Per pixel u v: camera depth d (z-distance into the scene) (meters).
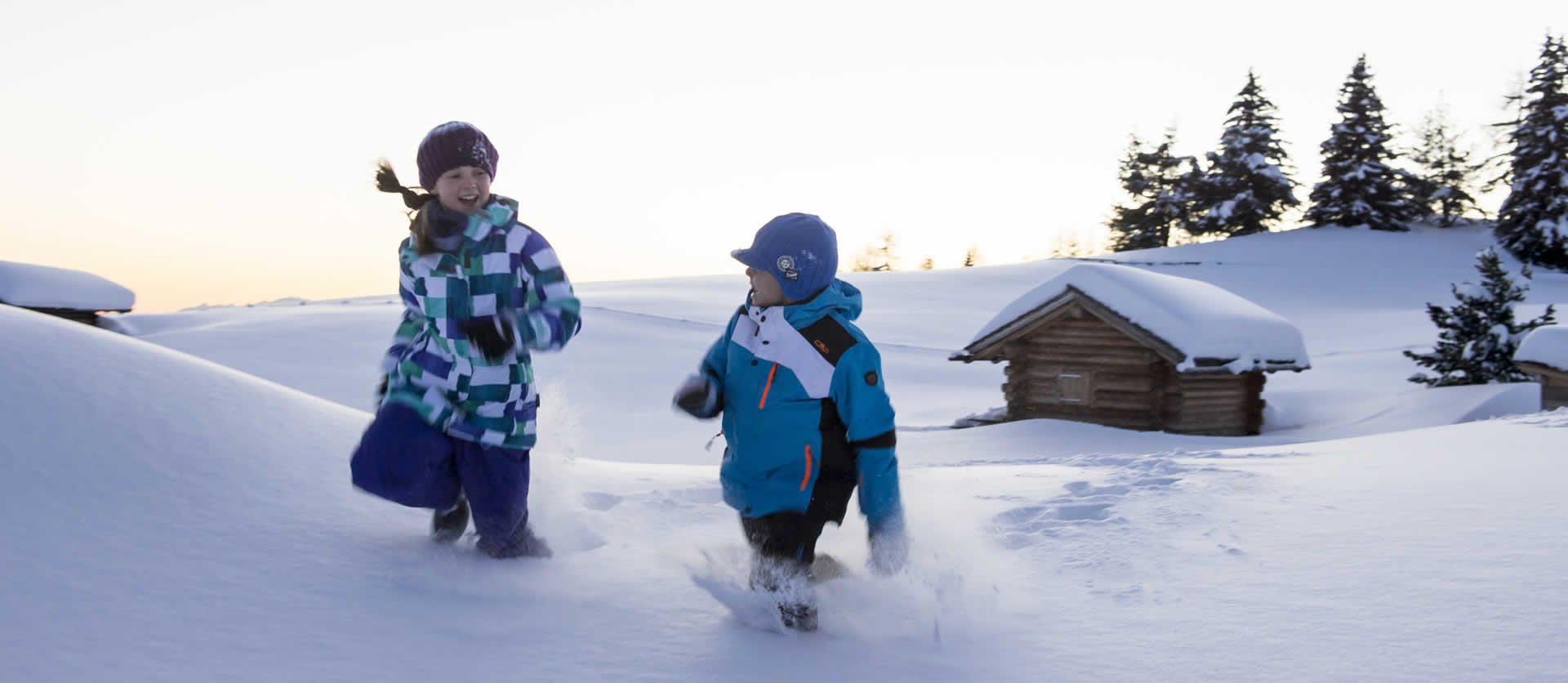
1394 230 68.12
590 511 4.59
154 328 37.19
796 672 2.70
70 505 3.23
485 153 3.52
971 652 2.85
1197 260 61.22
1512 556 3.38
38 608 2.65
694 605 3.23
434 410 3.47
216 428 4.05
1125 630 2.97
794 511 3.22
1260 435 20.80
